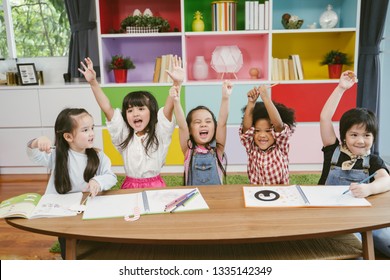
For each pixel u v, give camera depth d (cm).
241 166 326
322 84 311
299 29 305
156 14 344
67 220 120
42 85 323
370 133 156
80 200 137
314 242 139
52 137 328
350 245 136
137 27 316
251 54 347
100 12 311
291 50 345
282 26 341
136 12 324
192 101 316
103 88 316
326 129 171
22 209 125
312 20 339
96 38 344
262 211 124
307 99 313
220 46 331
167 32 316
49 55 370
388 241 170
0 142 333
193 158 188
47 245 202
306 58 346
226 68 323
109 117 183
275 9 338
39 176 333
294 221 116
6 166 338
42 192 293
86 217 121
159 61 322
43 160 156
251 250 135
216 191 144
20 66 337
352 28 304
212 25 318
